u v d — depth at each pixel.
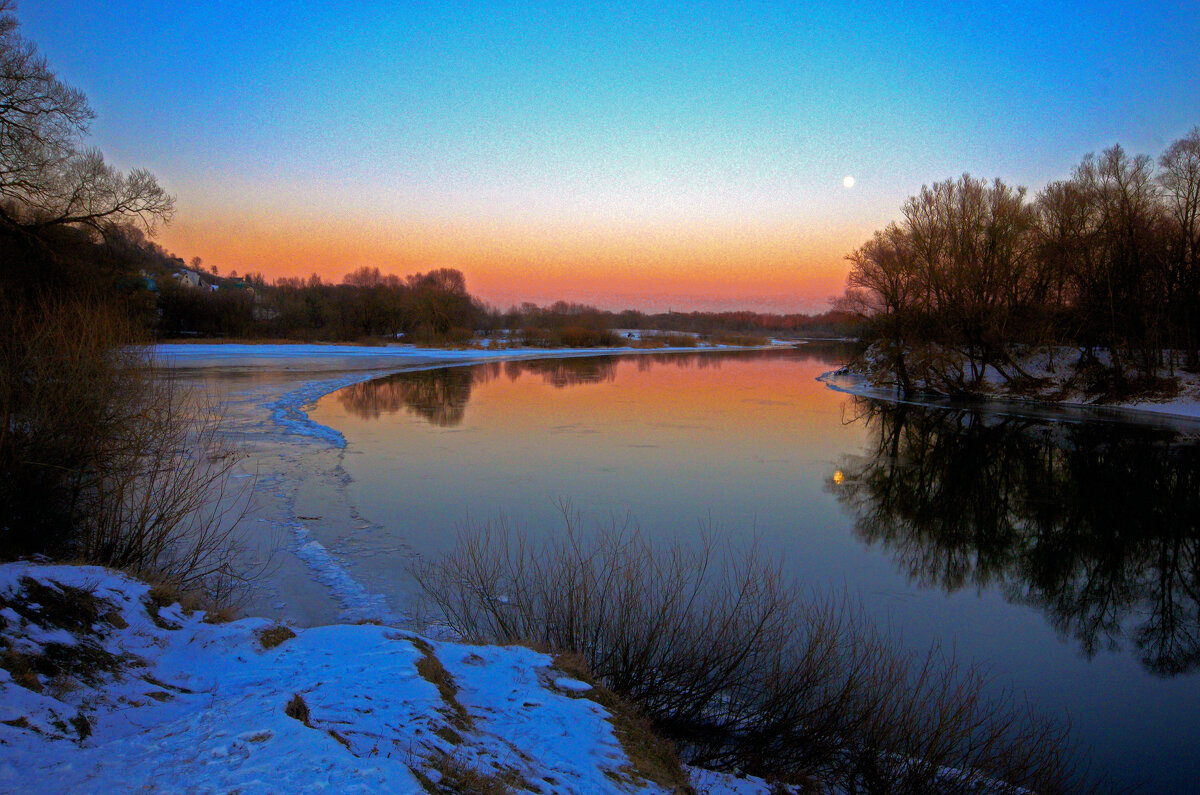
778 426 26.48
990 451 22.78
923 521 14.96
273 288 107.69
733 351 98.88
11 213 20.94
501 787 3.72
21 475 8.64
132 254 24.66
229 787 3.14
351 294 92.25
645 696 6.21
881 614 10.00
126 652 5.15
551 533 12.56
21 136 19.94
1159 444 24.20
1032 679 8.33
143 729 4.07
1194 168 33.00
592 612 7.59
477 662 5.89
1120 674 8.55
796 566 11.73
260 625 6.11
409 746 3.90
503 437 22.53
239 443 19.19
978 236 36.53
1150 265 33.44
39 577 5.63
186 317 71.44
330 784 3.21
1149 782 6.27
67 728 3.82
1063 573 12.28
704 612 8.48
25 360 9.11
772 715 6.14
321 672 5.09
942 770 5.82
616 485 16.45
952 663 8.54
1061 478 19.39
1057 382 35.84
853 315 40.38
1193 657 9.00
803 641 8.06
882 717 6.09
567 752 4.51
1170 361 33.06
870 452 21.95
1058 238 36.69
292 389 33.25
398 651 5.66
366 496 14.57
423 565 10.43
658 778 4.59
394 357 61.19
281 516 12.65
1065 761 6.55
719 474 18.12
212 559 9.97
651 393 37.66
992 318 36.34
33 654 4.54
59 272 20.39
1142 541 14.16
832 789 5.38
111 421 9.62
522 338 94.69
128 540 8.81
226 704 4.27
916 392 38.81
